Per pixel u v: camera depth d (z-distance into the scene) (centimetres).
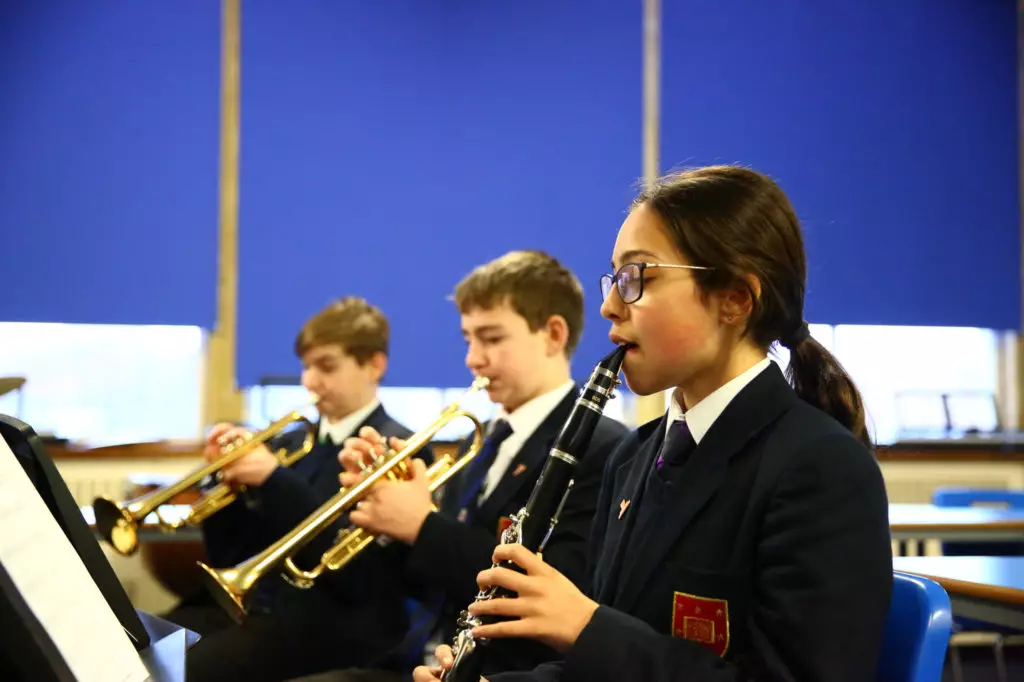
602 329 447
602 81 461
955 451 448
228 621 217
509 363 187
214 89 434
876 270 478
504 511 176
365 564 202
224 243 434
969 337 493
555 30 458
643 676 100
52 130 423
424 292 445
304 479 222
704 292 112
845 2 482
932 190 485
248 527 232
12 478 97
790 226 116
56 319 420
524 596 105
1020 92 496
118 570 407
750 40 473
